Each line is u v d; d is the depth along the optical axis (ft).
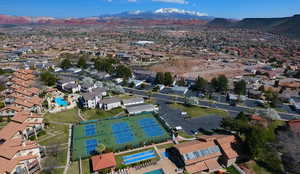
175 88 514.68
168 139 307.58
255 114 368.89
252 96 477.77
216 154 254.88
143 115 384.06
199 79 510.17
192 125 351.46
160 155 272.10
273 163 249.75
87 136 315.78
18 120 304.91
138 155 272.51
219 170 244.83
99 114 384.27
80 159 257.96
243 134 303.48
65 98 444.55
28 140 279.08
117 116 380.17
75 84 499.10
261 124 302.25
